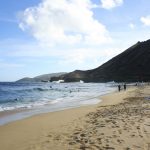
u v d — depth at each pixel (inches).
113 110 689.6
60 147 327.0
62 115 668.1
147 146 307.0
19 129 481.1
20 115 705.6
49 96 1694.1
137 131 378.6
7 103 1159.0
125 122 454.9
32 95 1819.6
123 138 344.8
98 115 608.1
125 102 978.7
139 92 1665.8
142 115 528.7
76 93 2062.0
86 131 409.1
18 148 338.0
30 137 402.9
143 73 6963.6
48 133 424.8
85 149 309.1
